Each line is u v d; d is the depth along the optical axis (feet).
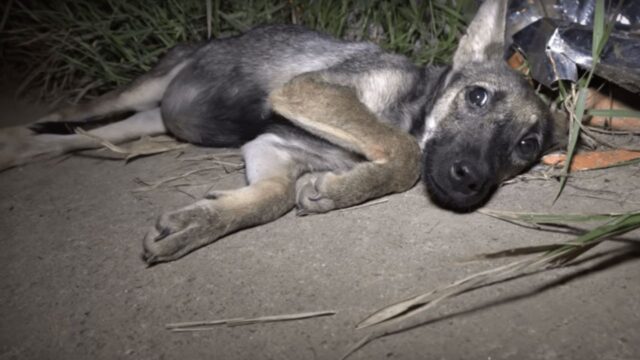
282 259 1.62
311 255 1.64
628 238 1.65
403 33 2.72
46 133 2.28
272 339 1.38
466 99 1.95
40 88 2.92
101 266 1.63
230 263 1.61
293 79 1.90
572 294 1.46
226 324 1.42
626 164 1.90
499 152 1.87
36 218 1.86
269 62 2.18
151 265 1.61
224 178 2.07
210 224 1.65
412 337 1.37
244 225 1.72
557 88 2.24
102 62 2.72
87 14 2.86
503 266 1.48
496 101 1.92
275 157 1.95
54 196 1.99
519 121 1.92
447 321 1.40
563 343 1.33
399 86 2.05
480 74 1.98
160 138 2.39
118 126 2.32
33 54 2.93
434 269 1.57
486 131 1.88
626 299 1.44
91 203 1.94
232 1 2.78
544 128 1.99
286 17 2.79
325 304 1.47
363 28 2.72
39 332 1.43
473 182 1.75
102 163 2.22
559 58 2.15
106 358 1.36
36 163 2.22
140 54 2.79
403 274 1.55
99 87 2.82
